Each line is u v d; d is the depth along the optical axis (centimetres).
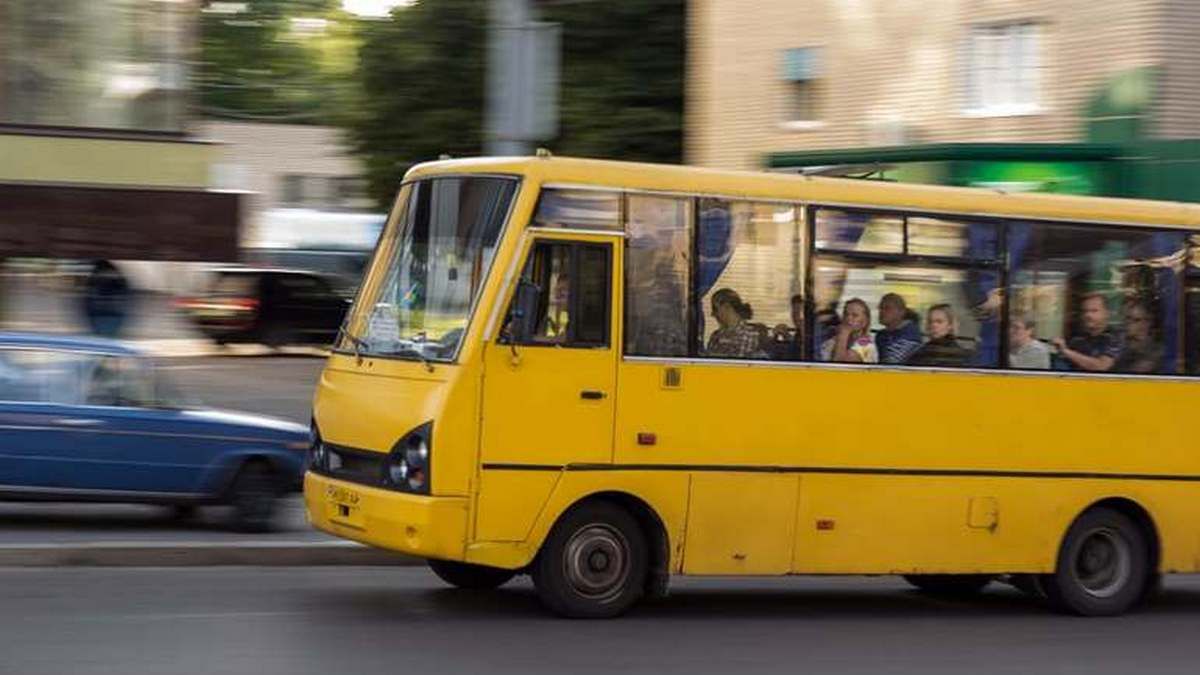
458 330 1088
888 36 2662
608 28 3219
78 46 3177
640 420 1120
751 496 1154
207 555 1336
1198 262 1314
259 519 1461
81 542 1341
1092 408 1270
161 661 938
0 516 1509
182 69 3256
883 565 1199
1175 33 2264
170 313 4075
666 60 3238
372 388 1125
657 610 1213
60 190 3150
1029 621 1253
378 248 1191
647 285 1127
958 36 2542
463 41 3291
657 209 1130
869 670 1016
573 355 1102
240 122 5897
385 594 1215
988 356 1239
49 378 1408
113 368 1432
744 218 1158
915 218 1216
